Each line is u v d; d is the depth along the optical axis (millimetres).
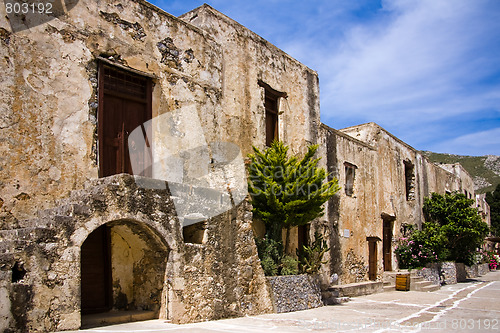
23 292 6387
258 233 12523
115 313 8633
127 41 9648
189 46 11109
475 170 110062
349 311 12336
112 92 9453
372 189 19844
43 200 7871
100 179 8266
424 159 27672
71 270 7020
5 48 7625
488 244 45500
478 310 13352
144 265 9133
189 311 8805
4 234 7090
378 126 21156
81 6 8852
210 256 9500
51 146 8086
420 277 21234
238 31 12852
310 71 16016
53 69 8258
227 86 12234
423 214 26500
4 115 7516
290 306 11656
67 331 6824
